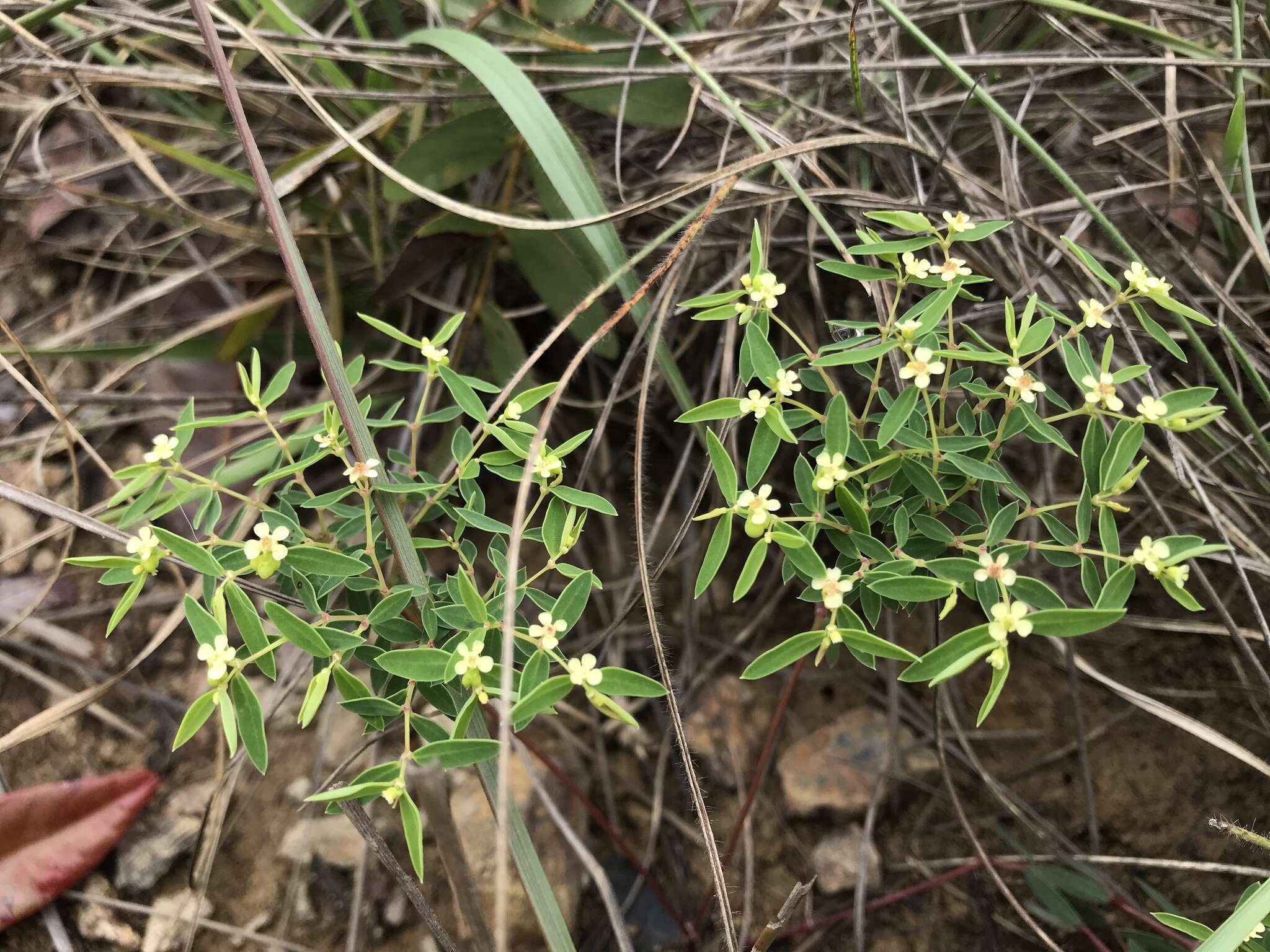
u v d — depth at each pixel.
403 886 0.16
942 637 0.26
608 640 0.26
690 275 0.24
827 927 0.23
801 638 0.14
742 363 0.15
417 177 0.24
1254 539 0.24
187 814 0.23
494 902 0.22
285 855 0.22
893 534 0.18
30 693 0.24
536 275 0.26
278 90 0.24
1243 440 0.22
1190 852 0.23
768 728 0.25
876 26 0.26
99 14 0.23
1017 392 0.15
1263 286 0.26
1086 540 0.15
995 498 0.16
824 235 0.26
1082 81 0.30
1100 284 0.23
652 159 0.28
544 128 0.20
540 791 0.19
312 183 0.25
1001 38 0.30
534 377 0.29
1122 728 0.25
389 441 0.27
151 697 0.24
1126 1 0.25
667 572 0.27
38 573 0.25
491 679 0.15
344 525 0.17
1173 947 0.20
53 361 0.28
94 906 0.21
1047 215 0.26
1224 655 0.25
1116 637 0.26
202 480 0.16
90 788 0.21
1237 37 0.22
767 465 0.15
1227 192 0.23
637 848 0.24
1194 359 0.26
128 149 0.24
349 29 0.30
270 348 0.28
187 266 0.30
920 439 0.15
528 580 0.16
